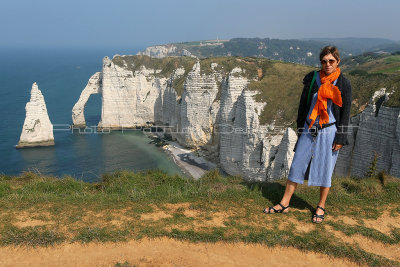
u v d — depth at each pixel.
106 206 8.35
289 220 7.22
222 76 69.50
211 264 5.78
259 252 6.11
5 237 6.66
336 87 6.10
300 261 5.85
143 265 5.79
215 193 8.99
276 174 50.00
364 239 6.47
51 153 67.62
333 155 6.63
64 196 9.73
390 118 38.69
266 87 56.28
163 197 8.99
